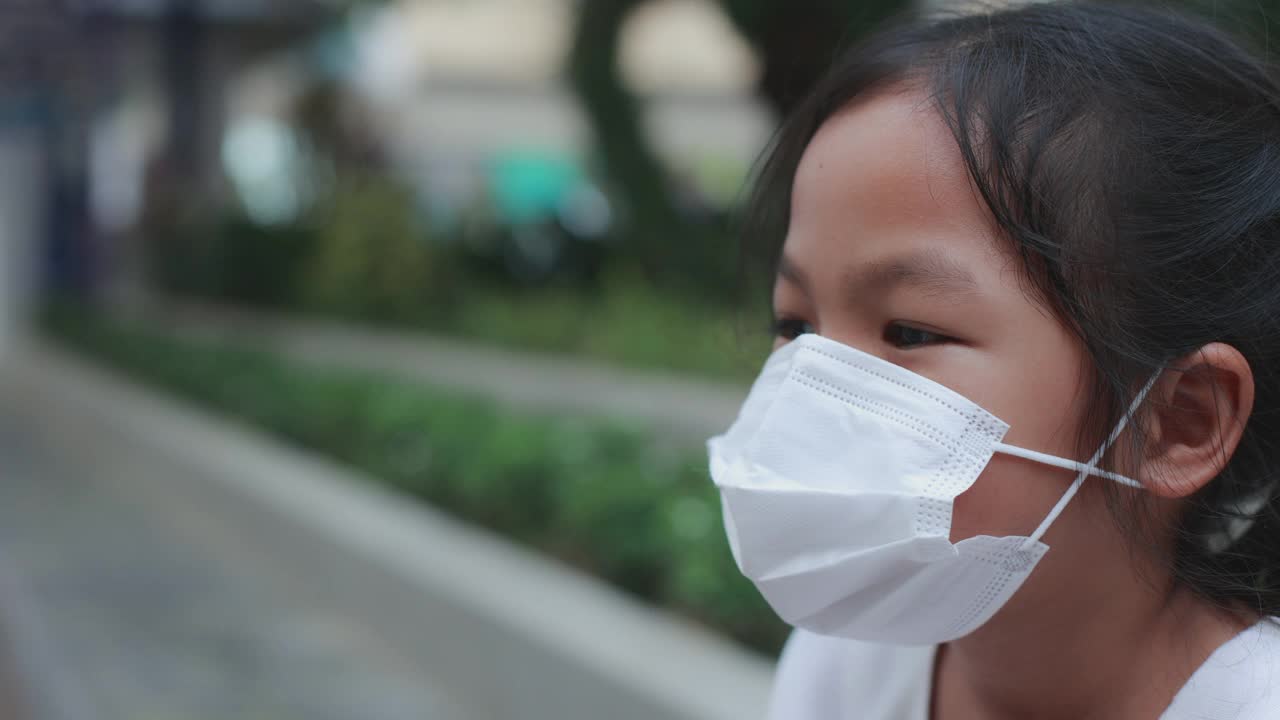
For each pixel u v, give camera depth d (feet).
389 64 69.36
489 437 17.42
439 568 13.28
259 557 18.40
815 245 2.99
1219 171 2.92
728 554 10.82
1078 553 2.91
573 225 46.19
